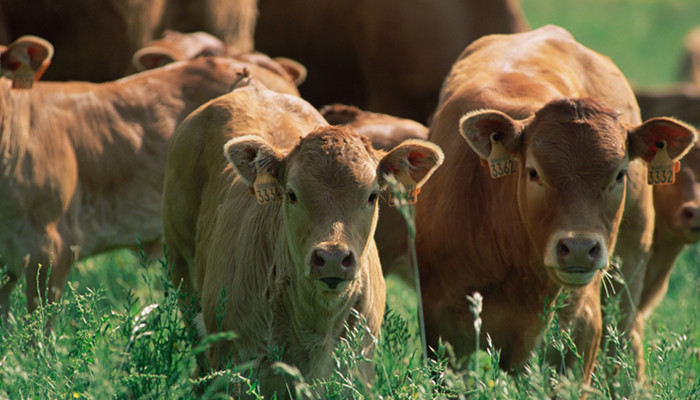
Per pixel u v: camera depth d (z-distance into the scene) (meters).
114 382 7.98
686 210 13.19
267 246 9.25
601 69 12.14
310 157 8.47
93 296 9.68
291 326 9.06
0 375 8.60
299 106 11.17
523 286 10.16
